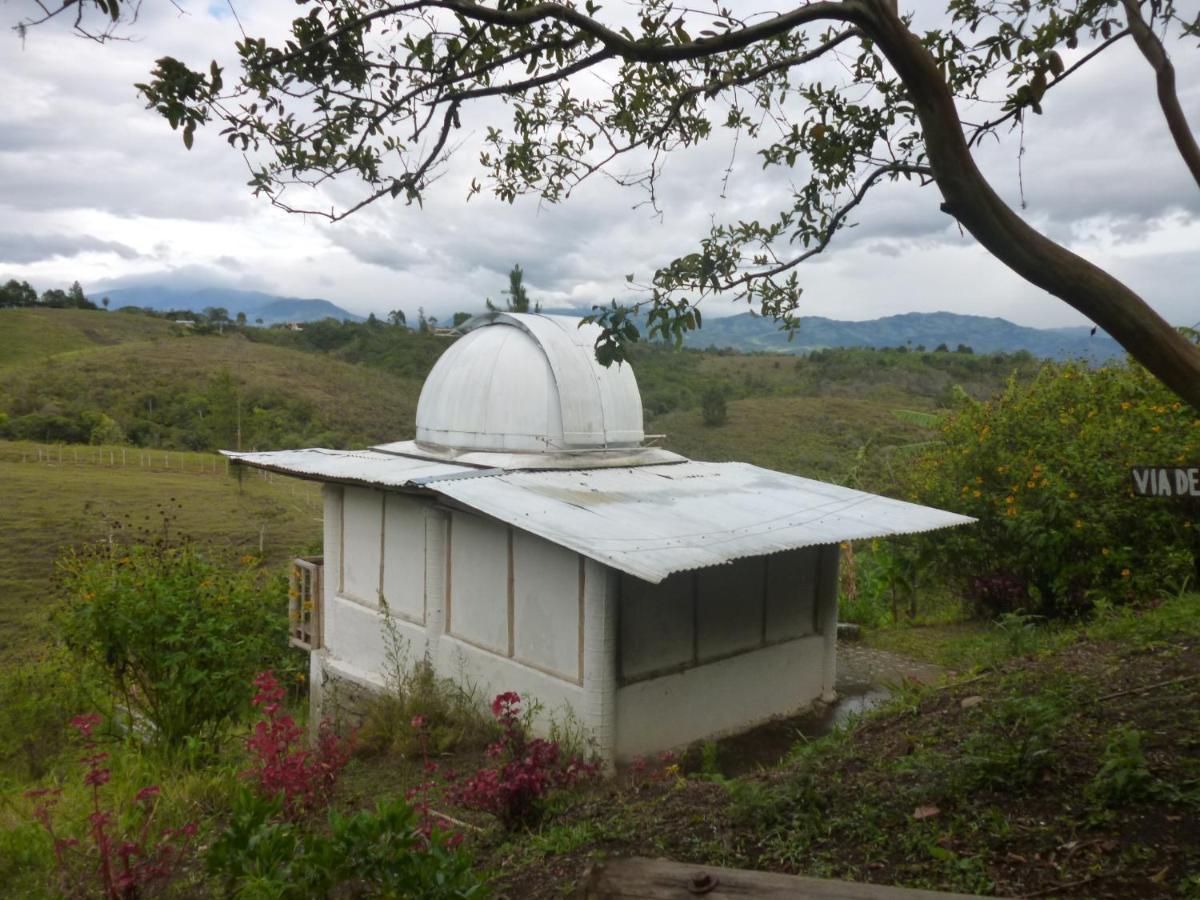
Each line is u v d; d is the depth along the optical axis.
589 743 6.65
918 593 12.76
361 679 9.02
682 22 4.05
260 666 9.19
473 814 5.79
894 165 4.31
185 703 7.84
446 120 4.20
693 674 7.49
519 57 4.16
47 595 19.70
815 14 3.33
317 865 3.54
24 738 10.00
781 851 4.00
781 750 7.49
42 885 5.12
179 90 3.74
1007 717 5.09
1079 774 4.13
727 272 4.50
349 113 4.11
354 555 9.49
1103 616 8.35
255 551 23.50
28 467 35.59
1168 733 4.45
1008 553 10.70
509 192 5.64
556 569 7.13
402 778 6.90
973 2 4.86
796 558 8.57
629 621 7.03
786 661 8.37
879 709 6.54
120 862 5.12
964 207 3.15
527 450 8.55
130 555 9.07
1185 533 9.14
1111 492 9.55
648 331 4.16
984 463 11.20
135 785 6.58
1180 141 3.64
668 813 4.78
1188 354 2.92
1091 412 10.84
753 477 9.23
